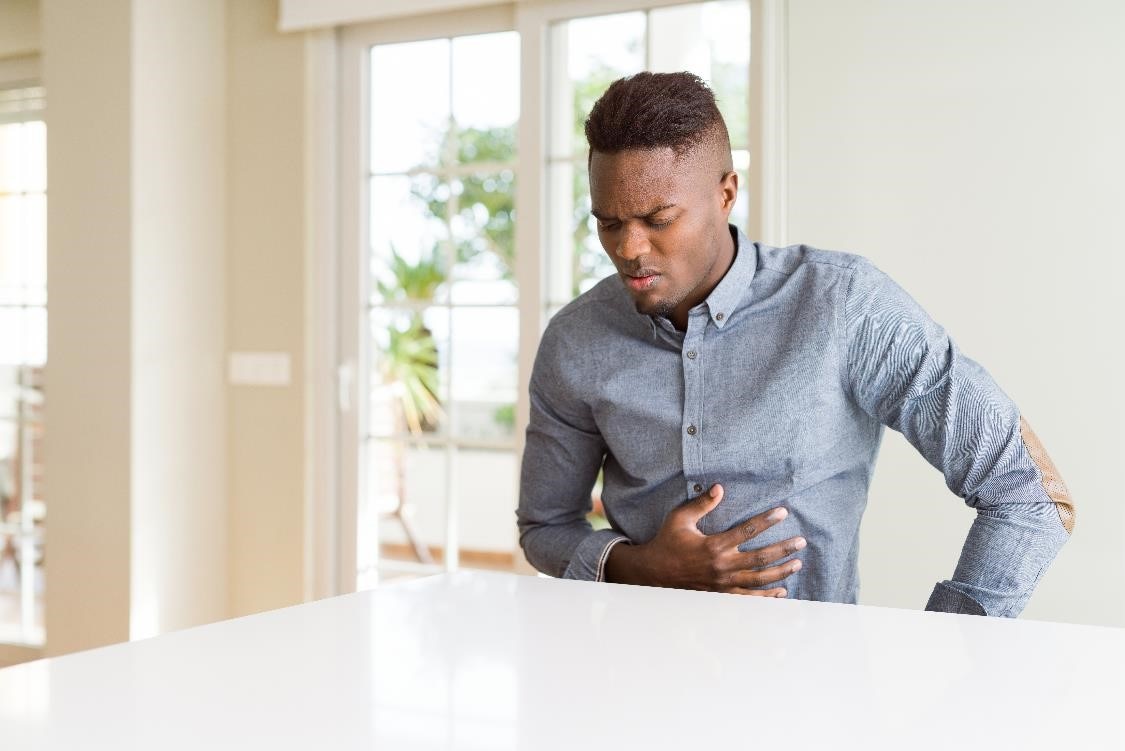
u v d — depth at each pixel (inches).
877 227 105.8
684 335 56.2
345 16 133.1
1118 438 96.7
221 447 143.7
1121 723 27.7
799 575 56.6
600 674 31.8
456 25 131.1
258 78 141.9
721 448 55.5
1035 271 99.7
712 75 116.5
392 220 136.6
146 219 135.0
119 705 28.4
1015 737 26.6
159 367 136.8
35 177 154.4
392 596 42.8
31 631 156.7
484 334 131.6
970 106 102.0
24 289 155.3
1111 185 97.0
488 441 132.3
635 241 50.4
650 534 58.6
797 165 109.0
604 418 58.4
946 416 51.5
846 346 53.8
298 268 139.9
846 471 56.7
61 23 138.4
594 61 123.3
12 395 156.9
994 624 38.4
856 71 106.5
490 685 30.6
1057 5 98.7
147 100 135.0
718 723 27.5
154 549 136.3
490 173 130.4
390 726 26.9
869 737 26.5
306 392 139.4
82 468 137.5
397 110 136.2
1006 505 50.8
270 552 141.9
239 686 30.2
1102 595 97.0
